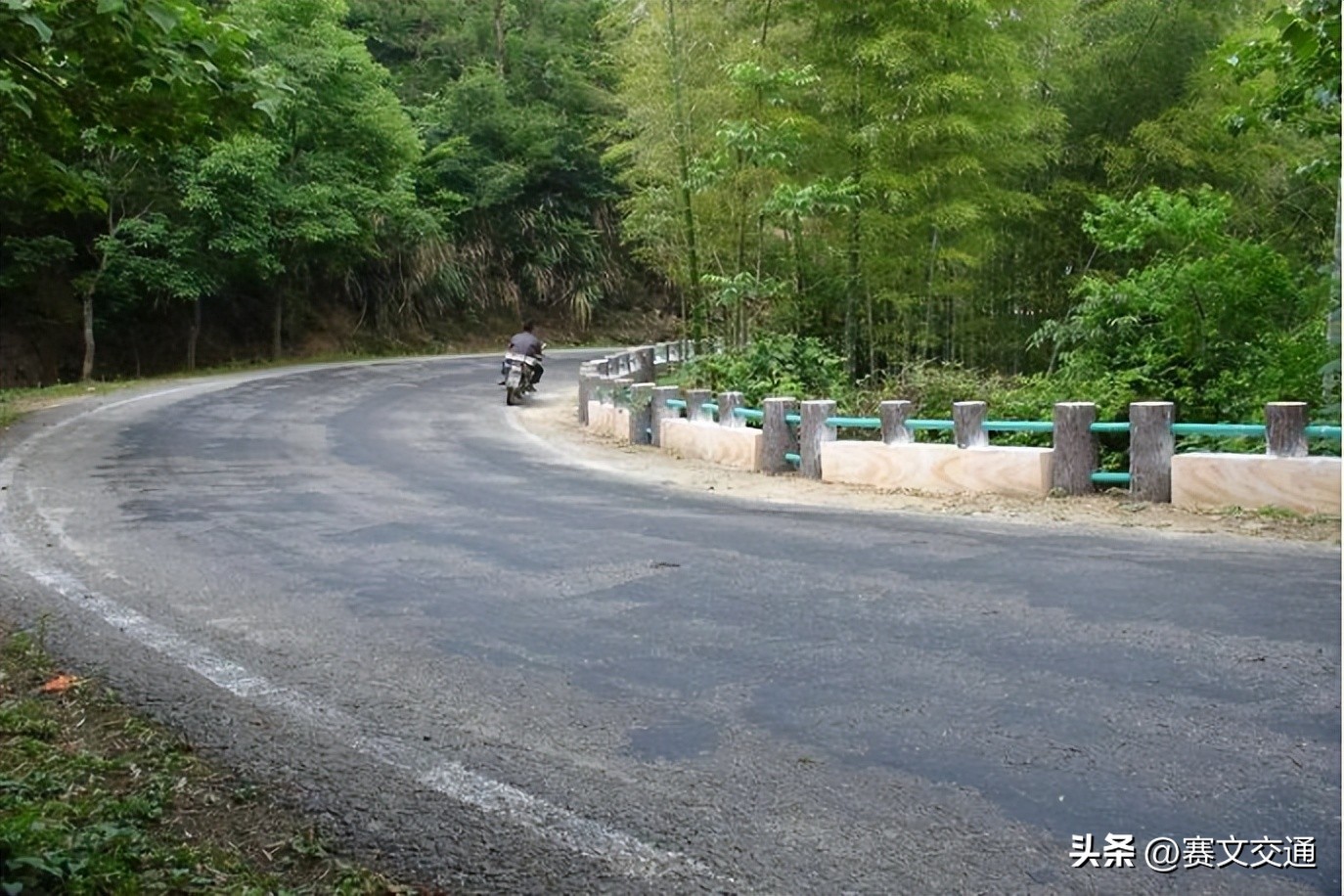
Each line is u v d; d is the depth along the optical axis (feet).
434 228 95.76
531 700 13.93
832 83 45.34
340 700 14.02
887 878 9.50
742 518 26.63
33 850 9.28
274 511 27.14
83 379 73.46
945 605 17.93
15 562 21.20
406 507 28.07
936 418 42.01
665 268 63.82
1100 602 17.98
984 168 46.55
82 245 77.82
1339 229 28.91
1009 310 56.29
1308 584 18.97
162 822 10.75
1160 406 28.35
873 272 49.16
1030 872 9.54
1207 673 14.32
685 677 14.69
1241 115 30.66
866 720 13.03
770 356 46.32
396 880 9.68
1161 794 10.91
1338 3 18.26
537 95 115.85
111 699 14.05
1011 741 12.28
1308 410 29.96
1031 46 51.72
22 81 13.96
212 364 88.53
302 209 79.66
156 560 21.56
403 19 116.98
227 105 14.96
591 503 29.14
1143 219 39.17
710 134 47.96
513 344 61.21
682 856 10.00
